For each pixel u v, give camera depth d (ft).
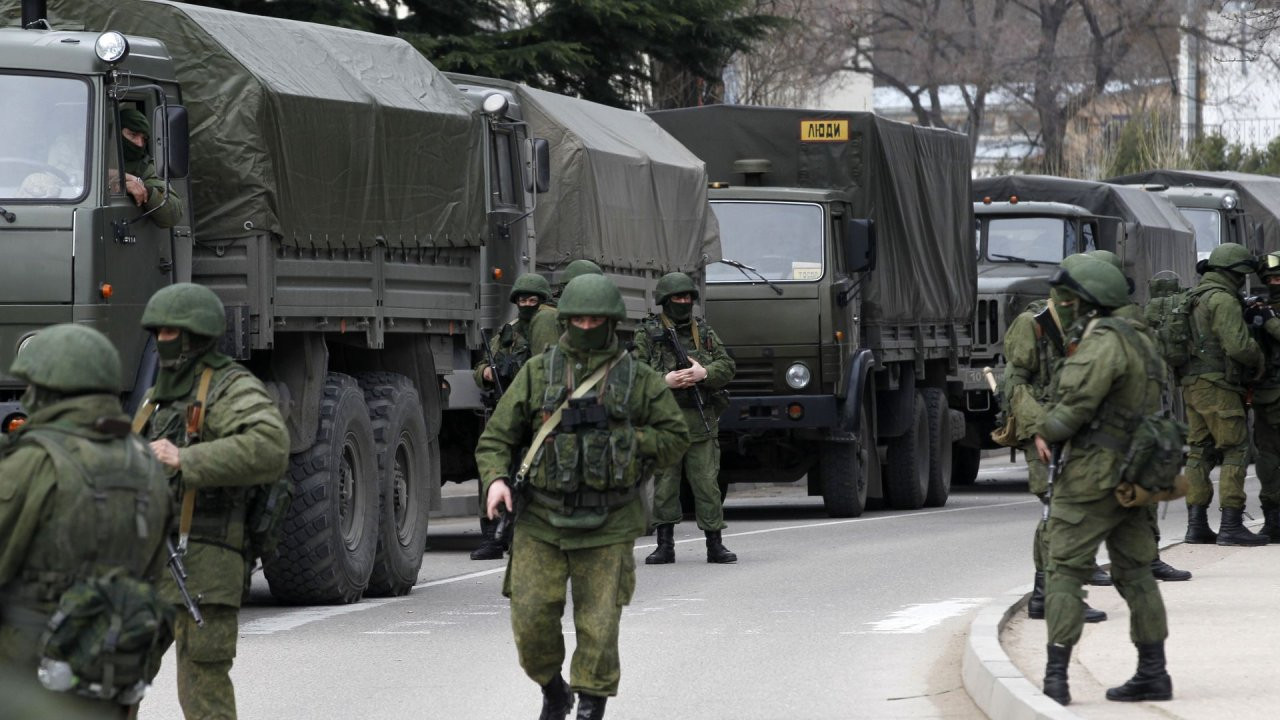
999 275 318.45
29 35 138.31
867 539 217.36
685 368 184.75
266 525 85.92
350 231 160.66
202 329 84.69
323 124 156.87
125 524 66.33
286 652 134.10
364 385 171.83
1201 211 390.42
